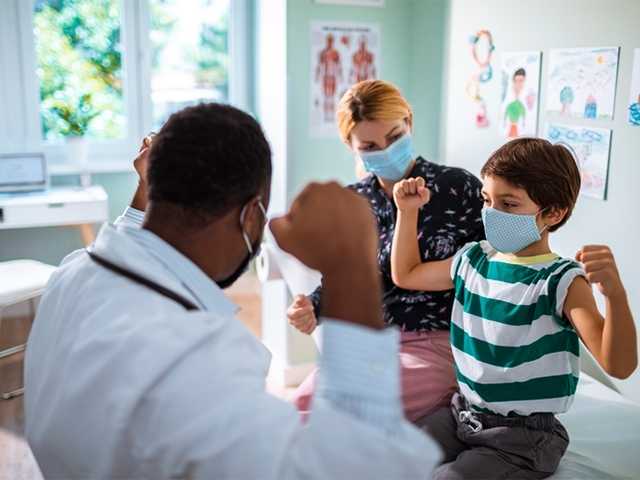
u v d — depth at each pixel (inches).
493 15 100.7
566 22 87.4
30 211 133.1
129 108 158.2
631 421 72.2
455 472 54.0
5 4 144.9
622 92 79.6
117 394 27.0
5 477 89.0
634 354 47.4
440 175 71.1
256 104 158.2
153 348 27.5
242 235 32.6
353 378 26.7
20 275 116.3
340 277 28.0
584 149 85.9
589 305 51.1
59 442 28.9
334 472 25.8
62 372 29.4
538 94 93.0
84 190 145.8
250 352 29.5
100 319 29.7
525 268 55.8
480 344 56.5
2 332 141.2
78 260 35.3
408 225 63.8
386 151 69.7
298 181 115.0
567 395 53.9
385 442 25.9
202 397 26.6
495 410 56.2
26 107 149.9
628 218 80.0
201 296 31.7
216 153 30.5
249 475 25.3
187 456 25.8
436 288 64.6
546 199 53.9
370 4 113.6
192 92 163.9
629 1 77.8
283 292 115.3
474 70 106.0
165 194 31.0
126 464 27.2
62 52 151.4
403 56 117.1
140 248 31.4
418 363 66.5
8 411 106.8
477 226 69.4
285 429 26.3
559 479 58.7
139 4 154.6
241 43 161.5
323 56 112.7
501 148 56.7
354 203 28.7
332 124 115.2
